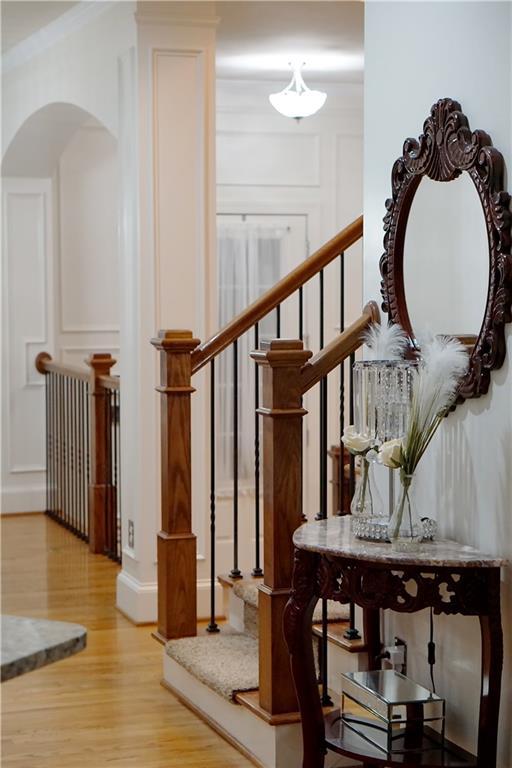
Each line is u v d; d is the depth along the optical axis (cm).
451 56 320
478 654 312
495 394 301
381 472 358
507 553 296
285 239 821
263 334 824
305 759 320
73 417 741
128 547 545
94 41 582
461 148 309
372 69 370
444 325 328
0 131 779
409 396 312
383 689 322
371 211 374
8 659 180
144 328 527
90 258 840
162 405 448
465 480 316
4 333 809
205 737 389
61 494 772
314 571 313
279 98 683
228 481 809
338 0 561
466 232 314
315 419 827
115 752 374
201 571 534
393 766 298
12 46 711
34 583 603
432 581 292
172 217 527
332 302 828
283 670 353
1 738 387
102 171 840
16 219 810
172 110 525
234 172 808
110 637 506
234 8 576
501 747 300
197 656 407
